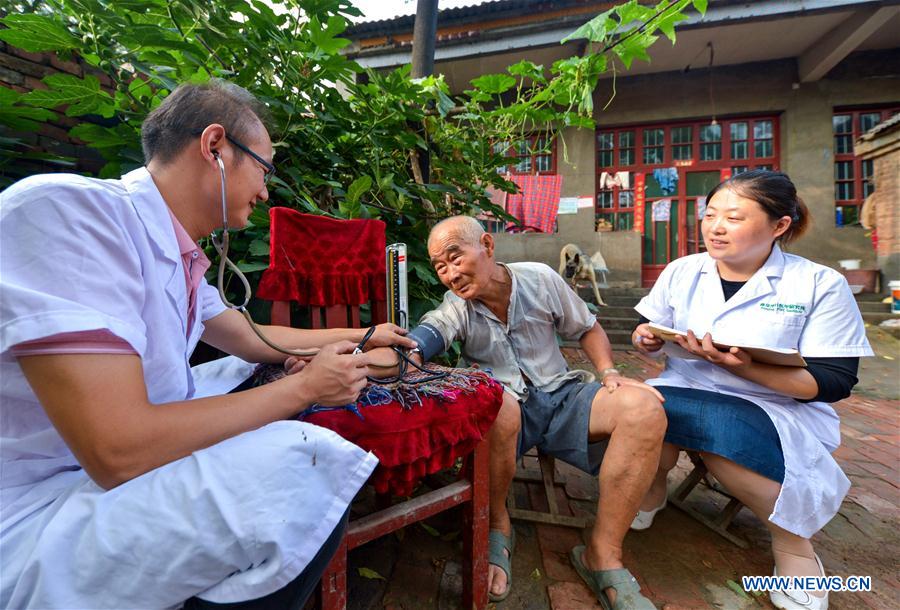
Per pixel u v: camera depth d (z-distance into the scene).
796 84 6.09
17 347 0.56
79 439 0.58
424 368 1.21
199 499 0.61
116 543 0.58
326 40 1.59
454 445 1.01
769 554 1.45
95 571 0.58
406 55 5.18
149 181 0.79
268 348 1.22
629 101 6.61
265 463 0.64
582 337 1.56
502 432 1.25
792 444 1.19
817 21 5.13
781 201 1.24
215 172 0.81
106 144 1.52
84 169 2.27
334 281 1.46
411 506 1.03
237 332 1.19
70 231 0.61
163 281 0.78
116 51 1.58
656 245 6.98
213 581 0.63
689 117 6.48
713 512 1.70
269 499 0.63
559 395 1.45
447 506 1.08
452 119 2.76
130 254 0.68
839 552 1.47
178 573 0.60
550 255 6.70
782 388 1.20
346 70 1.76
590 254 6.64
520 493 1.83
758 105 6.25
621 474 1.20
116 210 0.69
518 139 2.63
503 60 5.45
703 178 6.77
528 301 1.47
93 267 0.62
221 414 0.69
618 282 6.43
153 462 0.63
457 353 1.99
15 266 0.58
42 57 2.18
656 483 1.53
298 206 1.80
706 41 5.62
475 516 1.12
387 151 2.10
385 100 1.90
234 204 0.85
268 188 1.68
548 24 4.82
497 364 1.50
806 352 1.24
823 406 1.35
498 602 1.21
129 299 0.66
